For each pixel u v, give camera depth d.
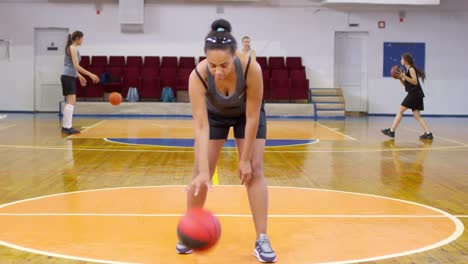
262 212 3.37
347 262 3.21
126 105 17.67
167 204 4.79
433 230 3.99
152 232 3.83
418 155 8.66
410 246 3.56
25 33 19.00
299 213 4.50
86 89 17.94
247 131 3.23
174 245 3.52
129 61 18.75
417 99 11.27
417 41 19.69
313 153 8.80
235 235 3.79
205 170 3.12
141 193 5.31
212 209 4.57
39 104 19.28
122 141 10.23
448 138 11.54
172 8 19.12
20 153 8.41
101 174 6.52
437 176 6.63
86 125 13.89
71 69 11.34
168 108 17.75
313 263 3.18
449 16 19.66
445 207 4.84
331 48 19.53
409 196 5.34
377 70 19.81
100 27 19.06
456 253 3.41
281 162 7.71
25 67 19.11
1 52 19.03
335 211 4.59
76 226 3.98
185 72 18.27
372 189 5.71
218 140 3.47
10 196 5.14
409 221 4.26
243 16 19.31
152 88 18.05
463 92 19.88
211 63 2.98
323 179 6.32
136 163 7.46
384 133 11.66
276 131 12.84
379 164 7.62
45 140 10.29
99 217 4.27
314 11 19.42
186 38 19.22
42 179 6.14
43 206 4.67
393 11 19.59
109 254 3.31
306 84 18.27
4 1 18.89
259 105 3.21
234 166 7.24
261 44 19.42
